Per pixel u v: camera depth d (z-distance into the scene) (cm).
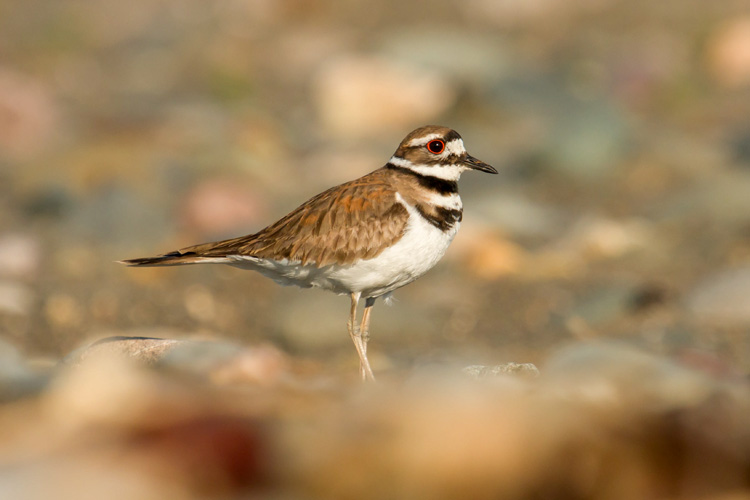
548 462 435
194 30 2472
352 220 877
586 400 499
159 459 427
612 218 1598
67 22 2458
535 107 1973
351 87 2030
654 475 445
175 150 1842
